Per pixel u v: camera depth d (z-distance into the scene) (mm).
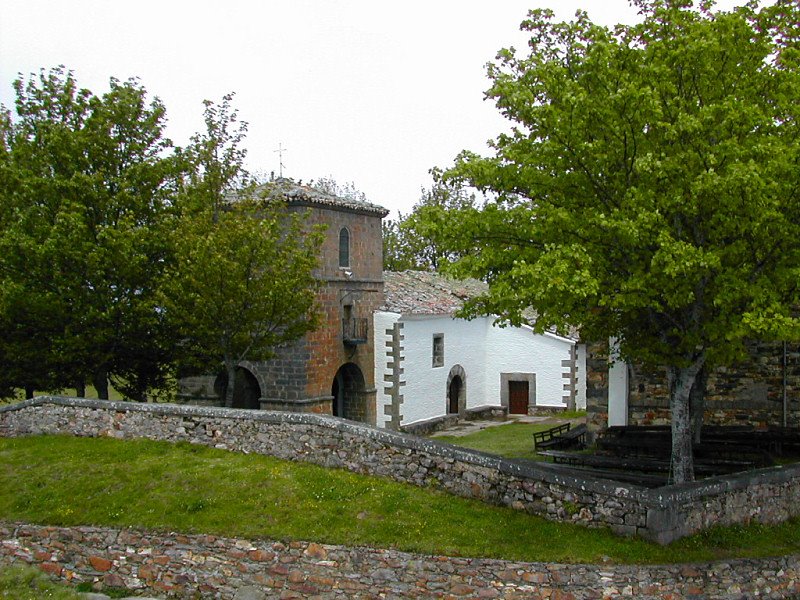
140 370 23375
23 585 13938
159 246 20797
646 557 11586
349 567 12750
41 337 21406
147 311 20656
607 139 13031
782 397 19391
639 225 12008
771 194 11703
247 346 20781
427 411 30203
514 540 12367
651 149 12969
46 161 21172
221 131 21562
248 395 27875
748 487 13242
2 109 23438
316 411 25547
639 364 20703
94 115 21594
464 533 12727
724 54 12820
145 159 22266
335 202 25922
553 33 13891
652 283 12734
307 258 19922
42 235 20188
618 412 20891
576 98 12211
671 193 12266
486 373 34844
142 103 22625
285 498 14430
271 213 20984
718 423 19984
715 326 12844
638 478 15109
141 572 14008
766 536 12883
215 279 18688
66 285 20234
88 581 14336
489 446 25344
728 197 11680
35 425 20047
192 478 15578
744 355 13625
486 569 11992
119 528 14352
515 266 12633
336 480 14961
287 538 13219
